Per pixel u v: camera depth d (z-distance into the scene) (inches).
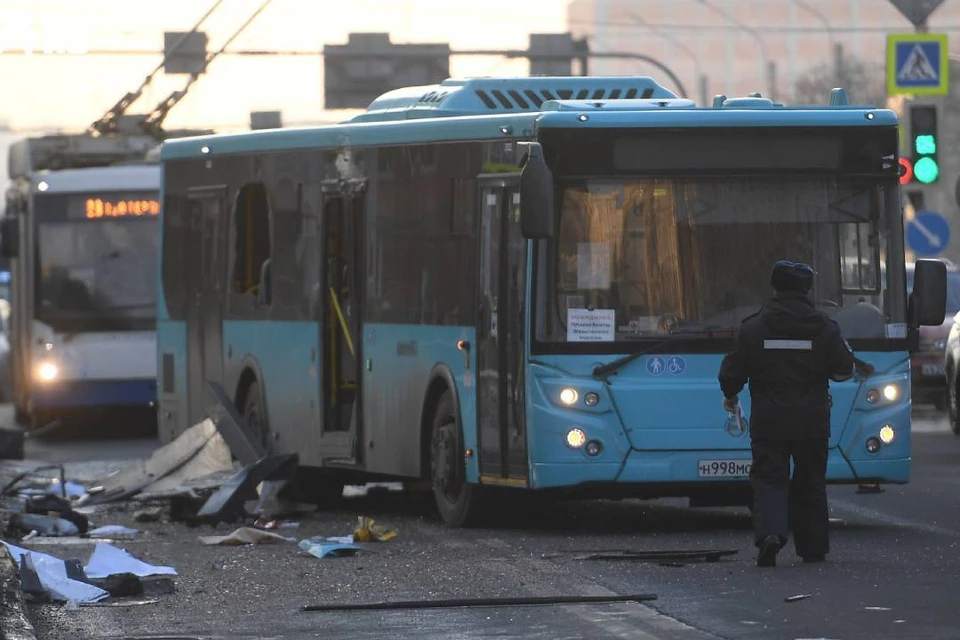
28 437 2691.9
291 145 1672.0
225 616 971.9
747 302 1316.4
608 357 1304.1
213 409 1695.4
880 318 1331.2
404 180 1491.1
